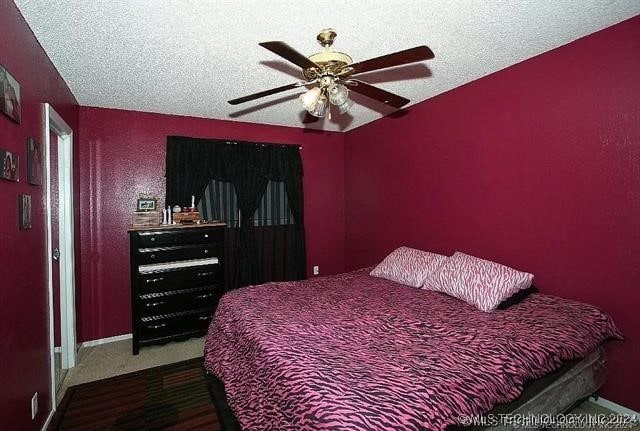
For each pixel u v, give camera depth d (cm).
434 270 285
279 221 441
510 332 183
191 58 240
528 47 236
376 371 141
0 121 152
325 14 189
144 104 342
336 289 279
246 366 177
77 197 322
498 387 143
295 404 125
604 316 204
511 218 270
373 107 369
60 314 280
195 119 393
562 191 237
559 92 236
